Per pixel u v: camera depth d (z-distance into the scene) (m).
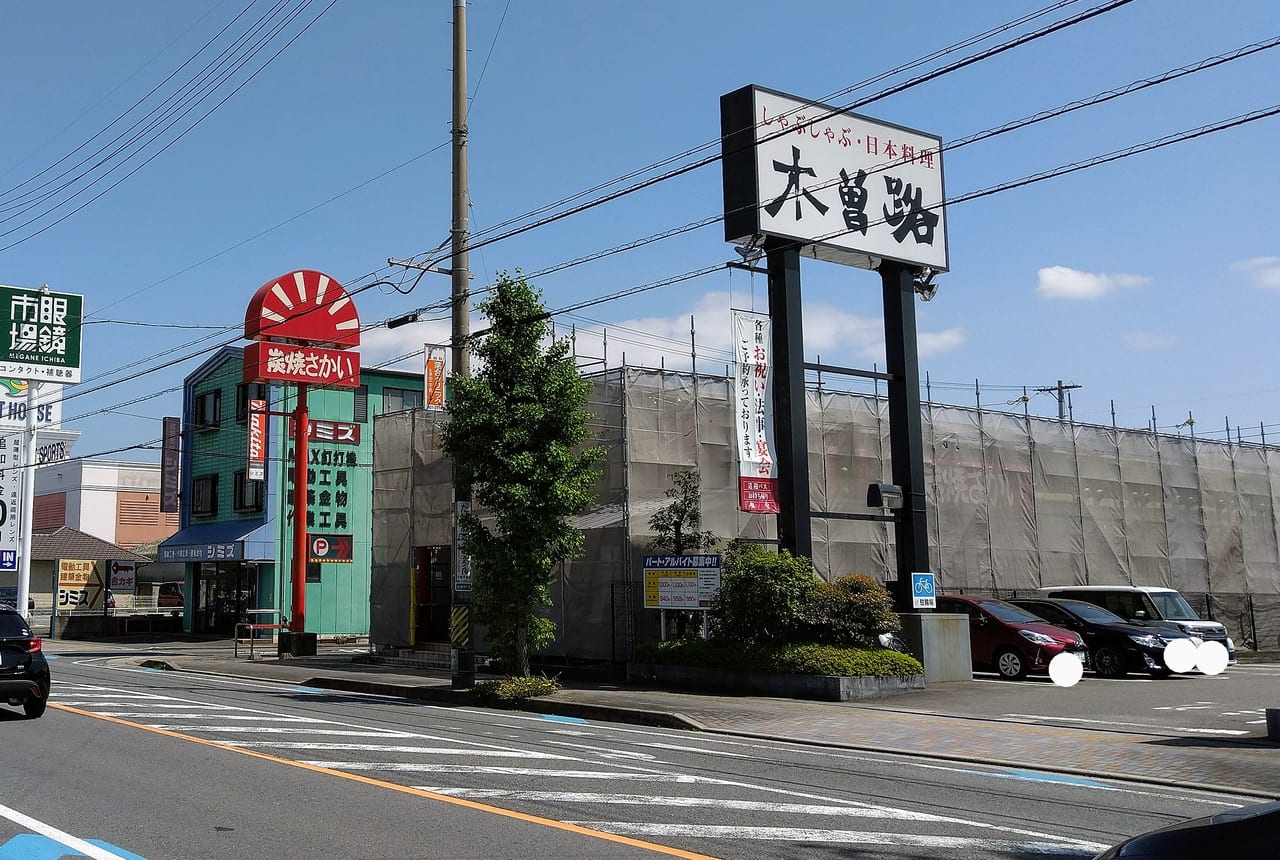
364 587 40.47
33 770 9.99
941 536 28.38
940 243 22.20
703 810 8.41
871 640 19.50
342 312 32.19
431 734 13.18
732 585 19.66
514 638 18.86
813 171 20.58
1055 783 10.41
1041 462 30.80
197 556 40.12
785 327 20.19
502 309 18.78
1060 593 26.14
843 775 10.60
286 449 38.91
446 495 26.94
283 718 14.71
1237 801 9.51
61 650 33.88
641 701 17.45
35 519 65.94
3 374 40.16
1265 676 21.97
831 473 27.12
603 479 23.31
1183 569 33.31
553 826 7.66
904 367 21.62
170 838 7.23
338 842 7.12
